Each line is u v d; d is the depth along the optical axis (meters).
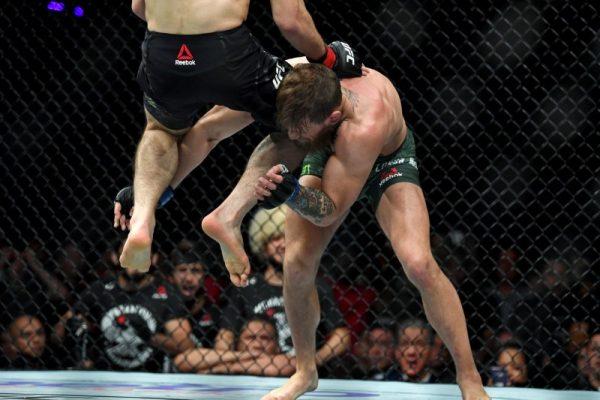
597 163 7.94
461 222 7.42
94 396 4.99
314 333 4.68
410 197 4.33
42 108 7.68
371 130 4.01
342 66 4.20
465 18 7.25
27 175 8.03
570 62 7.94
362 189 4.50
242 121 4.43
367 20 8.43
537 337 6.94
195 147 4.40
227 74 3.87
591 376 6.64
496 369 6.79
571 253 7.71
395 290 7.52
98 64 8.57
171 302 7.02
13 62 8.58
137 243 3.97
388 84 4.37
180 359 6.88
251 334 6.77
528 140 7.05
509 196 8.03
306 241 4.44
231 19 3.88
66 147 8.48
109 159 8.42
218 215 4.02
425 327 6.80
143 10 4.15
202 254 7.59
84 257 7.57
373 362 6.79
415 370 6.75
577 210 7.88
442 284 4.22
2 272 7.65
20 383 5.72
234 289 6.90
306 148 4.19
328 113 3.89
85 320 7.12
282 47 8.37
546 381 6.66
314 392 5.44
